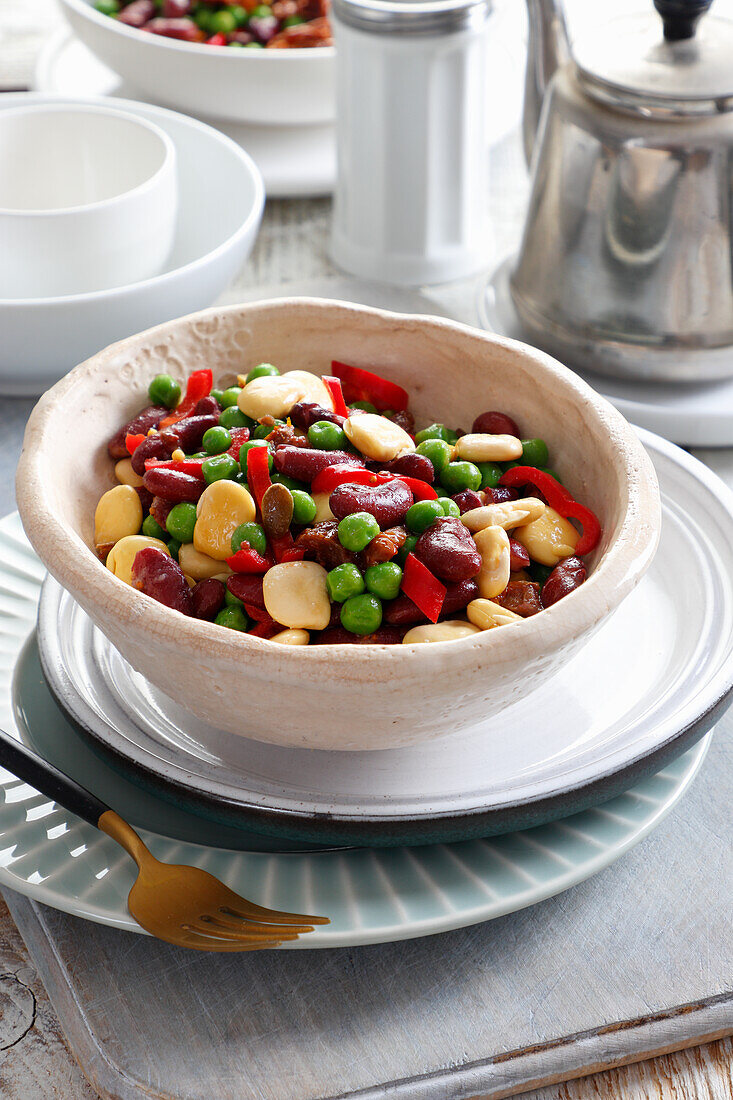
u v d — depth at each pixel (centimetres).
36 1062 55
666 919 55
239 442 60
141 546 57
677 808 58
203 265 72
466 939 55
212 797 54
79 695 57
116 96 96
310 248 87
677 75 70
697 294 71
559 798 54
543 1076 53
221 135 80
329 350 64
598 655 60
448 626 55
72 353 72
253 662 51
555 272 74
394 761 56
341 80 78
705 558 62
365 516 55
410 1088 52
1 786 57
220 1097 52
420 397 64
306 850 56
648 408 72
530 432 61
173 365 63
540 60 78
